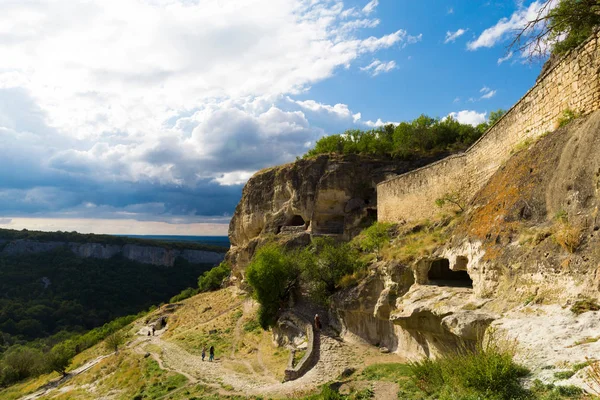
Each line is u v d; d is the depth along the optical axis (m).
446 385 8.33
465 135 46.34
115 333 48.75
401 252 19.77
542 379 6.59
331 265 26.08
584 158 9.31
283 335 26.02
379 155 45.97
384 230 26.08
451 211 21.27
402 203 27.69
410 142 46.19
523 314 9.12
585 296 7.86
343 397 13.00
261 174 54.31
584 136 9.65
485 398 6.86
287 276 29.67
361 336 21.70
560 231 9.16
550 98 12.79
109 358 37.53
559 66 12.22
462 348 10.88
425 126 47.66
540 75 16.28
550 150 11.24
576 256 8.35
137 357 33.12
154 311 58.22
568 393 5.86
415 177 25.91
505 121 16.19
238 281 51.22
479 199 14.55
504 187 12.98
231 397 18.27
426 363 10.30
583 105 11.00
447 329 12.14
